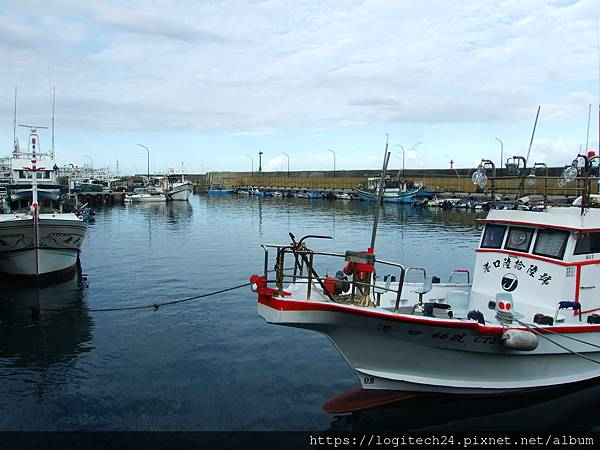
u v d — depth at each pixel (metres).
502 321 8.35
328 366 11.08
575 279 9.26
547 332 8.41
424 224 42.94
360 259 8.02
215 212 57.25
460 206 58.62
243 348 12.16
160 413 8.89
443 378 8.80
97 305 16.23
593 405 9.31
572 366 9.24
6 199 22.50
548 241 9.55
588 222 9.18
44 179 23.97
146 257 25.88
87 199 70.94
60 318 14.74
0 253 18.70
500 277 10.23
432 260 25.34
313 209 61.03
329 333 8.24
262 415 8.84
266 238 33.91
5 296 17.44
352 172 106.75
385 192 70.31
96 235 35.66
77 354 11.79
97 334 13.25
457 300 10.08
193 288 18.59
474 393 9.05
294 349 12.10
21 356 11.67
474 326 7.99
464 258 25.89
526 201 11.34
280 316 7.73
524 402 9.42
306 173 120.62
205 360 11.38
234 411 8.98
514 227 10.19
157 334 13.21
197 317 14.76
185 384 10.09
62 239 19.66
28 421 8.62
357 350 8.44
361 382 8.85
